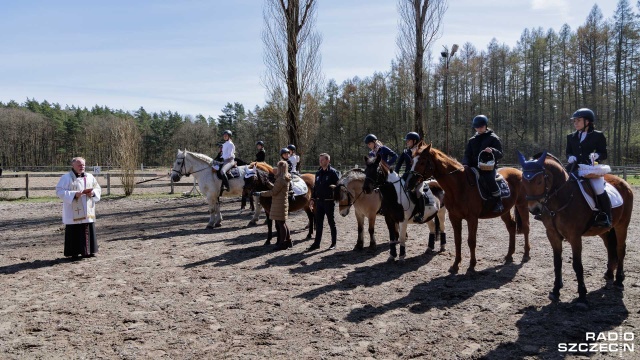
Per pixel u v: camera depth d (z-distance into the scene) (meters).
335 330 4.52
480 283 6.07
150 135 72.69
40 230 11.64
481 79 52.50
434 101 50.00
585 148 5.25
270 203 8.88
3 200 18.77
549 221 5.17
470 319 4.75
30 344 4.25
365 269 6.96
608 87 43.72
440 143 47.41
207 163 11.48
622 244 5.62
